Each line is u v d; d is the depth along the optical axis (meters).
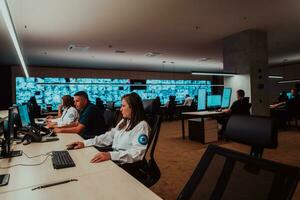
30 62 9.45
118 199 1.08
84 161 1.72
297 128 7.18
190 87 14.41
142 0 3.81
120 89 12.29
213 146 1.04
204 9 4.29
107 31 5.45
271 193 0.72
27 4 3.82
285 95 9.12
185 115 5.93
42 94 10.44
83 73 11.38
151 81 13.23
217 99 5.96
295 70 12.01
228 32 5.88
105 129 3.46
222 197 0.88
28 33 5.42
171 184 2.91
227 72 6.12
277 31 5.93
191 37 6.21
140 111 2.00
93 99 11.52
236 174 0.87
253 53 5.75
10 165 1.69
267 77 5.98
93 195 1.12
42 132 3.15
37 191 1.20
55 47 6.88
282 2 4.07
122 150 1.92
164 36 6.02
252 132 1.31
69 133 3.19
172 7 4.14
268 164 0.79
